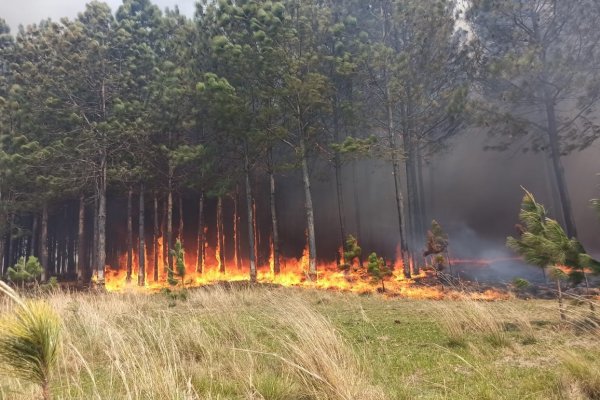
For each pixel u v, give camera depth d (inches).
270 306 354.6
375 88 872.3
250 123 856.9
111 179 982.4
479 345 209.5
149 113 972.6
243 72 854.5
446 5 840.3
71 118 919.7
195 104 978.7
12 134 1027.9
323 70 890.7
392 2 876.0
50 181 932.0
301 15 858.1
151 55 1063.6
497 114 797.9
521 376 157.4
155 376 138.4
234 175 969.5
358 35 882.8
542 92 804.6
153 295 569.9
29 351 68.2
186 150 919.0
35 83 992.9
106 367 187.8
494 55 829.8
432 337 240.1
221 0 847.7
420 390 149.1
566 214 753.6
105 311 332.5
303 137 863.1
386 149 829.8
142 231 1018.7
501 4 767.7
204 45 965.2
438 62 821.9
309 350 159.3
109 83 999.6
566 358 154.9
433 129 920.3
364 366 169.5
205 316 310.7
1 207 1053.8
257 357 194.1
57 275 1411.2
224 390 155.1
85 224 1509.6
